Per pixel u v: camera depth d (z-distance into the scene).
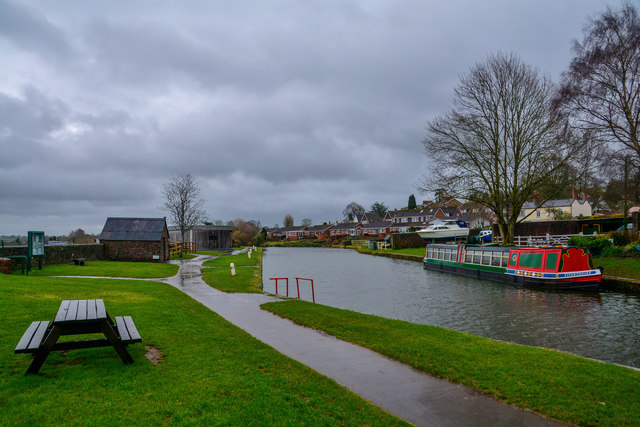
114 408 5.47
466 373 8.16
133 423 5.11
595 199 83.00
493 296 24.41
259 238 117.19
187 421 5.25
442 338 11.05
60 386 6.10
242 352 8.66
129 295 15.39
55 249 28.50
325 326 12.27
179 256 46.41
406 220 109.31
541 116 32.59
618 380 7.85
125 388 6.18
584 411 6.49
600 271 24.16
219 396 6.14
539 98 32.97
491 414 6.43
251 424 5.34
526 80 33.53
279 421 5.48
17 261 23.36
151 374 6.82
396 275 36.81
